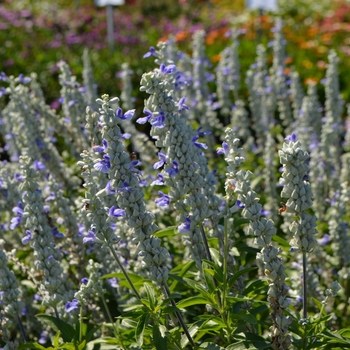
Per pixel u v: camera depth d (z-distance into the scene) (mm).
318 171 10672
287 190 5582
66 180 10695
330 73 12750
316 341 6234
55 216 9547
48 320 6785
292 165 5516
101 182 7570
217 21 37750
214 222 6902
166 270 6023
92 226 6066
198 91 12719
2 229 9867
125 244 8102
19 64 22812
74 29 34438
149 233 5891
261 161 11508
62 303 7348
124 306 7875
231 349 6148
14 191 9258
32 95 10812
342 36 29688
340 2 40844
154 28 35188
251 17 36344
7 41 29562
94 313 8164
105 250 8367
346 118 17797
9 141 12125
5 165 10523
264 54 14102
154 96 6105
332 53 12781
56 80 21047
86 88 13203
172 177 6438
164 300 5934
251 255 7844
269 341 6195
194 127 11734
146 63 21109
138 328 5895
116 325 7238
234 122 13094
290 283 8219
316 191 10625
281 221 10922
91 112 6492
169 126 6148
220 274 6152
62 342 6969
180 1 43125
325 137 10969
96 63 22297
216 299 6391
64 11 41531
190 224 6555
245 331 6914
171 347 6285
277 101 14430
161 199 6578
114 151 5645
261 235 5730
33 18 36031
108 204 7531
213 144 12641
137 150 11562
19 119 10320
